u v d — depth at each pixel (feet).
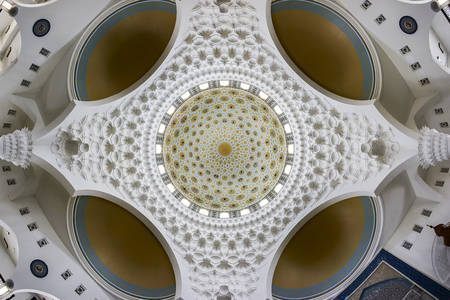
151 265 46.44
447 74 37.78
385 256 42.09
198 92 48.73
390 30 38.37
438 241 38.93
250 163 54.65
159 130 48.39
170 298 45.44
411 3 35.68
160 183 48.65
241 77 46.88
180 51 43.09
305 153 47.34
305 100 45.44
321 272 45.73
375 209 43.37
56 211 43.73
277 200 48.70
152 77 43.68
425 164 38.81
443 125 40.73
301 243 46.91
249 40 43.21
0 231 45.44
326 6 39.42
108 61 42.73
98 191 43.80
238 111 53.31
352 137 43.70
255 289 45.24
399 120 41.50
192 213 49.57
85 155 43.01
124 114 44.68
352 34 40.47
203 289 45.52
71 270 42.42
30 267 40.11
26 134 39.78
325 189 45.65
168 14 40.88
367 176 42.83
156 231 46.16
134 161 46.57
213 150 55.47
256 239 47.67
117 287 44.96
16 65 38.88
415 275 39.86
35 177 43.16
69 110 41.16
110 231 45.70
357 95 42.73
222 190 54.60
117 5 39.37
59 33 39.17
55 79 41.65
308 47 42.70
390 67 40.93
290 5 40.14
